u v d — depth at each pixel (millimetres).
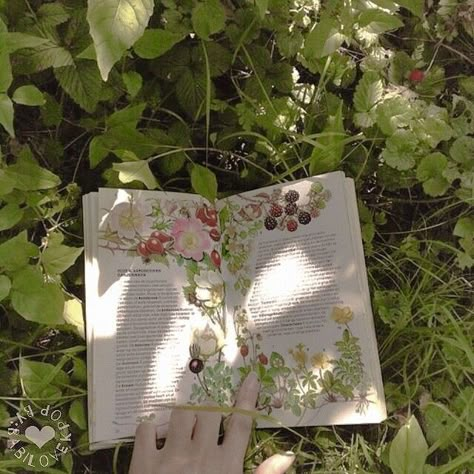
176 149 510
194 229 507
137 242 488
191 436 480
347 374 484
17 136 515
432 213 561
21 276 452
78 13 477
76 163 525
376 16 488
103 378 469
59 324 468
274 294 502
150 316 484
